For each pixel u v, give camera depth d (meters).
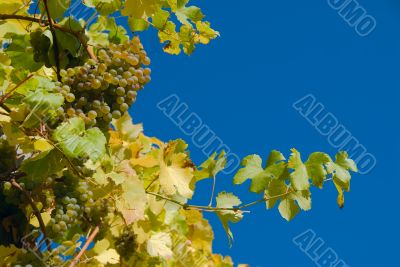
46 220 2.95
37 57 2.73
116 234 3.28
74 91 2.51
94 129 2.39
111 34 3.03
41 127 2.40
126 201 2.94
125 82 2.54
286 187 3.01
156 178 3.38
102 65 2.50
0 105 2.58
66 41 2.73
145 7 2.79
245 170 3.03
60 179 2.68
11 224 2.73
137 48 2.64
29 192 2.70
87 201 2.75
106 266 3.21
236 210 3.13
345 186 3.00
